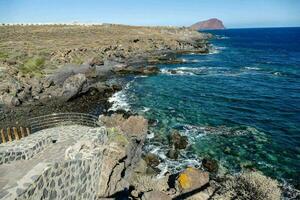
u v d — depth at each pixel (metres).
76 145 12.16
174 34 141.25
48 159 11.61
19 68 48.38
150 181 17.89
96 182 12.45
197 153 22.88
